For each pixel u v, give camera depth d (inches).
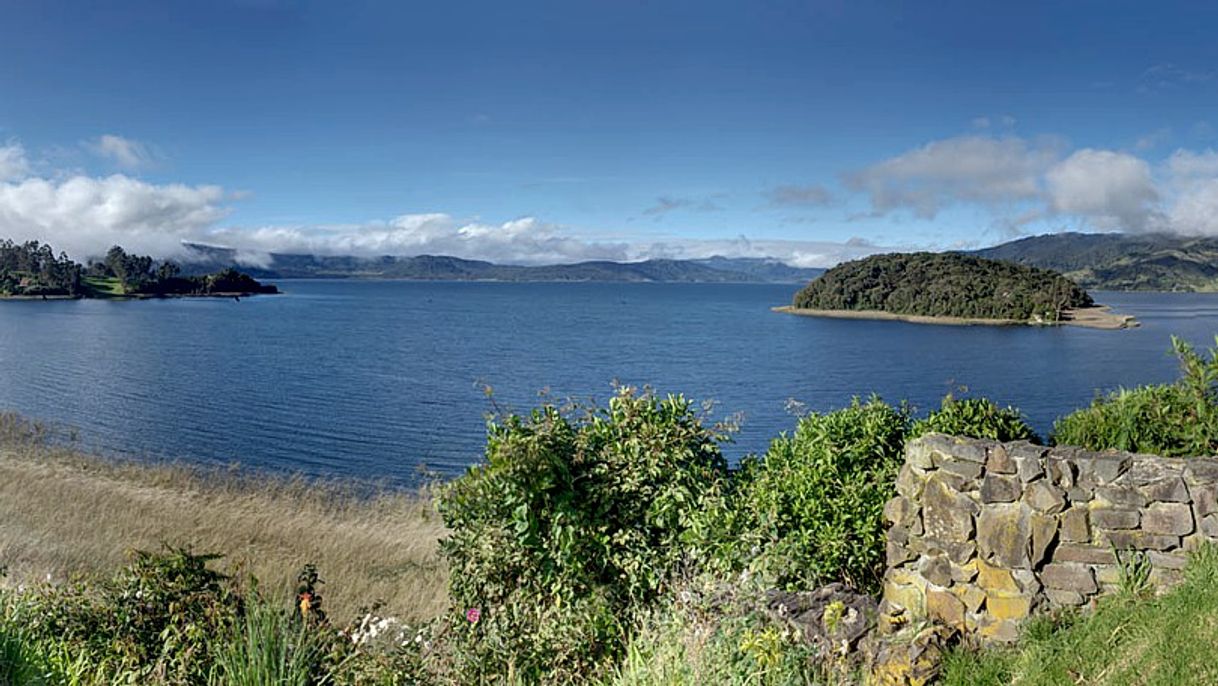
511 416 265.7
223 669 214.4
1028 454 180.9
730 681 163.3
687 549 236.5
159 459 1016.2
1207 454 207.5
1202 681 138.1
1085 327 4074.8
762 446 1150.3
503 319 4685.0
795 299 6136.8
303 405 1521.9
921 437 195.2
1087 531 175.8
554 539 238.8
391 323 4160.9
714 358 2583.7
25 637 206.4
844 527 234.8
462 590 254.2
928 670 165.0
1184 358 227.3
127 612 237.8
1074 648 161.0
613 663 216.4
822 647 171.3
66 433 1147.9
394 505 683.4
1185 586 162.1
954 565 183.3
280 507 652.7
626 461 256.5
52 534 526.3
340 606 393.4
